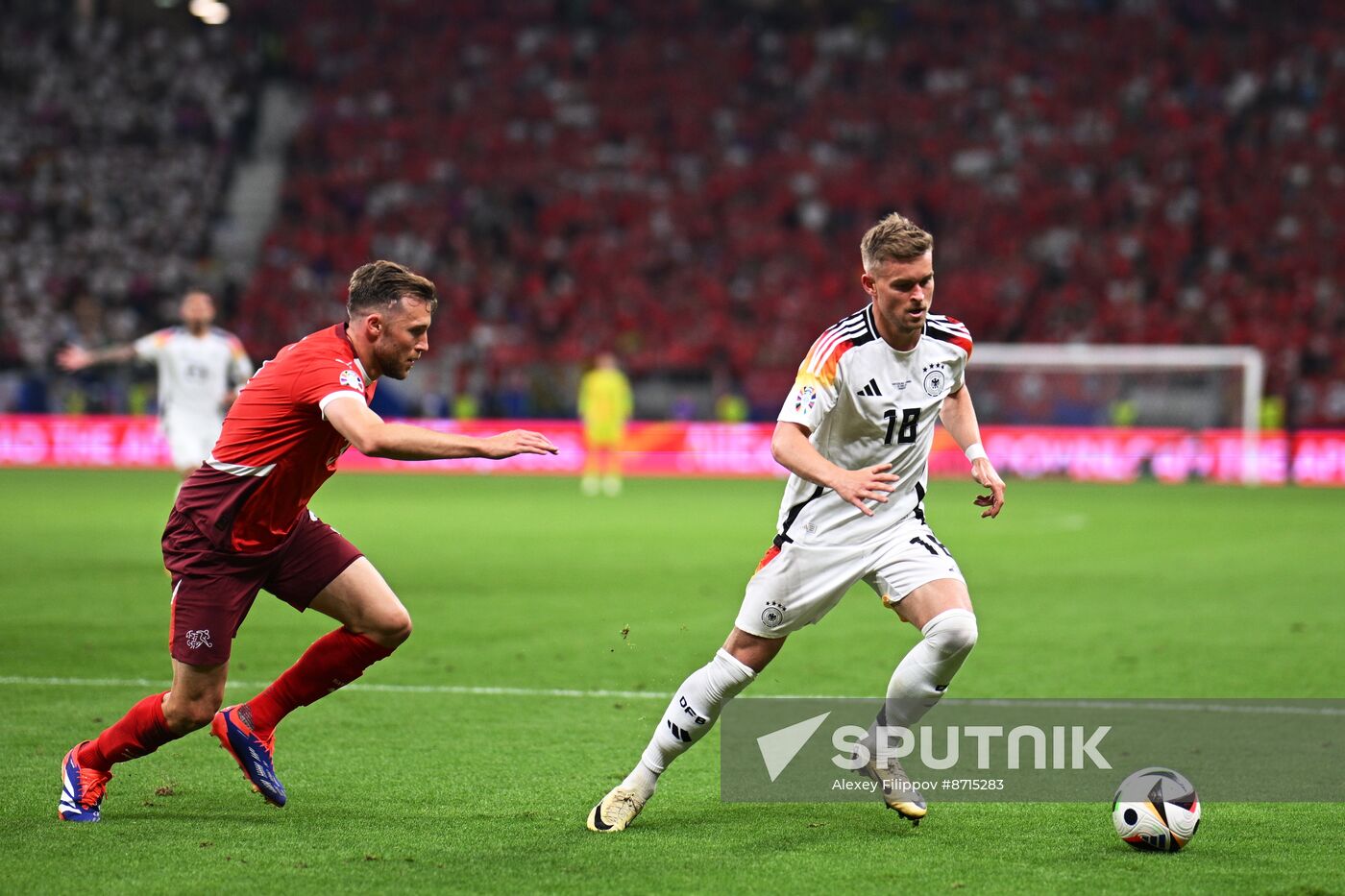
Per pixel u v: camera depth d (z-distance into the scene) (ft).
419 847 53.67
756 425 352.69
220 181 440.45
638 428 361.51
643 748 71.56
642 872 50.52
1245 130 433.07
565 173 447.42
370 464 363.15
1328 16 464.24
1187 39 461.78
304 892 48.01
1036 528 205.46
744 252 421.59
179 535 56.29
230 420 55.62
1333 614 120.67
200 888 48.37
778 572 56.44
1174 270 398.62
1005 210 421.59
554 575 145.69
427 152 453.58
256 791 62.44
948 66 471.21
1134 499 265.95
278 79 482.28
